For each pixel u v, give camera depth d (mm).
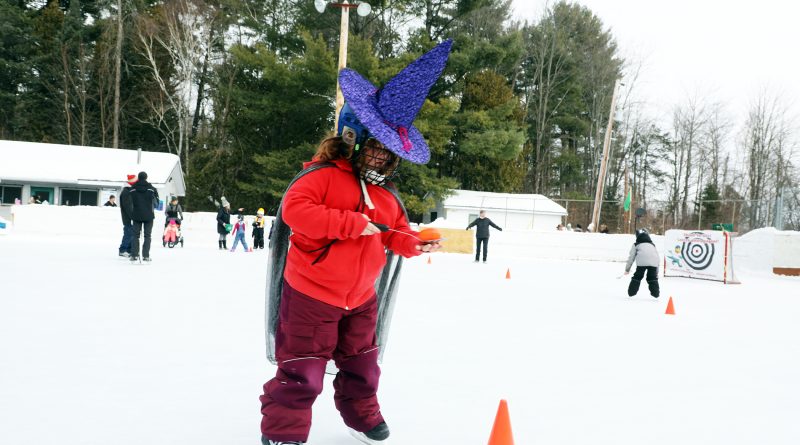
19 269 9375
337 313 2383
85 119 39375
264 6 33750
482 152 33594
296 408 2342
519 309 7551
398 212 2607
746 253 18172
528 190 46906
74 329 5004
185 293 7484
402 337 5301
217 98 35250
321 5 16203
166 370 3814
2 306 5988
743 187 45219
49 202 27766
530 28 45969
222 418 2914
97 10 41562
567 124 46688
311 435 2746
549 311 7500
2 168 26656
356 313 2486
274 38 31828
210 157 32094
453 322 6254
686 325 6824
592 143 47844
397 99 2342
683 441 2867
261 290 8039
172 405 3102
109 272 9539
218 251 16906
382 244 2562
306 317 2344
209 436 2660
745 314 8094
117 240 19719
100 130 40156
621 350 5129
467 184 37469
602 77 47344
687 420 3209
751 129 44438
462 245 23156
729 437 2951
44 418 2842
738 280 14695
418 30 32406
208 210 31203
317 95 28766
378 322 2762
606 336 5816
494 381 3881
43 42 39188
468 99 35469
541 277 13109
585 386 3854
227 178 31516
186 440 2604
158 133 41594
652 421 3166
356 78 2436
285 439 2334
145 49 38562
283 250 2500
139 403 3119
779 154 43031
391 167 2455
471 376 3992
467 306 7586
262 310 6352
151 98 38562
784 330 6734
